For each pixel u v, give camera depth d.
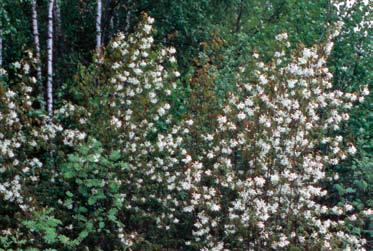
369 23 10.71
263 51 10.66
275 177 6.00
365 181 8.74
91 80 7.71
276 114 6.20
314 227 6.82
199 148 7.48
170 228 7.37
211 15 13.38
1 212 6.86
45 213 6.33
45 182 7.30
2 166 6.58
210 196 6.52
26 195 6.66
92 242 6.95
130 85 7.44
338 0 10.99
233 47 10.80
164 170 7.42
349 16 10.87
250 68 8.05
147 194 7.48
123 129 7.28
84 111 7.51
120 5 12.82
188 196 7.19
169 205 7.36
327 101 6.85
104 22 12.11
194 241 7.07
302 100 6.19
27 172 7.11
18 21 10.42
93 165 6.75
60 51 12.05
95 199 6.62
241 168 6.99
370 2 10.73
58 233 6.66
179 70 12.05
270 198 6.36
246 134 6.33
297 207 6.40
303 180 6.48
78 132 7.12
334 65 10.62
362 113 10.10
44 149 7.73
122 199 6.95
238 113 6.67
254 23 13.57
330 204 8.58
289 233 6.41
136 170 7.39
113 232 7.07
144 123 7.38
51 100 9.60
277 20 13.19
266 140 6.19
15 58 10.96
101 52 7.76
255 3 14.55
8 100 6.66
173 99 8.59
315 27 11.22
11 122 6.66
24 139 6.98
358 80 10.58
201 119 7.50
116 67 7.27
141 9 12.81
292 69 6.16
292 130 6.22
